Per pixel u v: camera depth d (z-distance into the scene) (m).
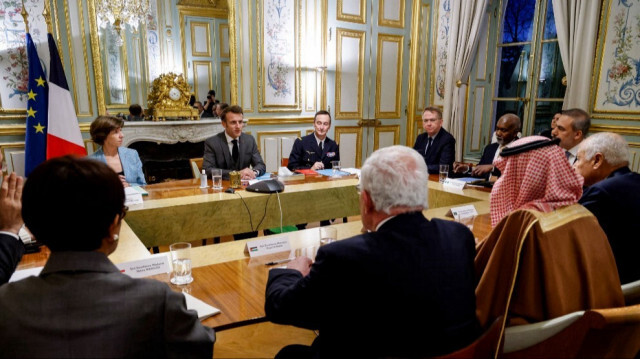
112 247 0.83
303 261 1.30
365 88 5.53
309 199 2.74
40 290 0.72
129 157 2.96
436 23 5.77
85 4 4.12
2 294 0.72
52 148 3.51
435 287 0.89
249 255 1.64
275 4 4.79
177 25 4.93
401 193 0.95
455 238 0.98
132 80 4.86
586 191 1.60
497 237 1.12
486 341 0.90
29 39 3.54
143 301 0.75
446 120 5.57
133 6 4.49
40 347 0.68
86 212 0.73
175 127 4.61
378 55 5.55
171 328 0.76
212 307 1.20
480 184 2.89
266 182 2.65
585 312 0.95
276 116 5.01
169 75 4.62
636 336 1.08
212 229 2.43
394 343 0.89
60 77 3.54
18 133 3.86
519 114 5.38
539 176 1.30
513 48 5.38
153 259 1.46
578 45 4.22
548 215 1.08
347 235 1.88
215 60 4.92
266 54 4.83
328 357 0.97
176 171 4.96
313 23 5.04
